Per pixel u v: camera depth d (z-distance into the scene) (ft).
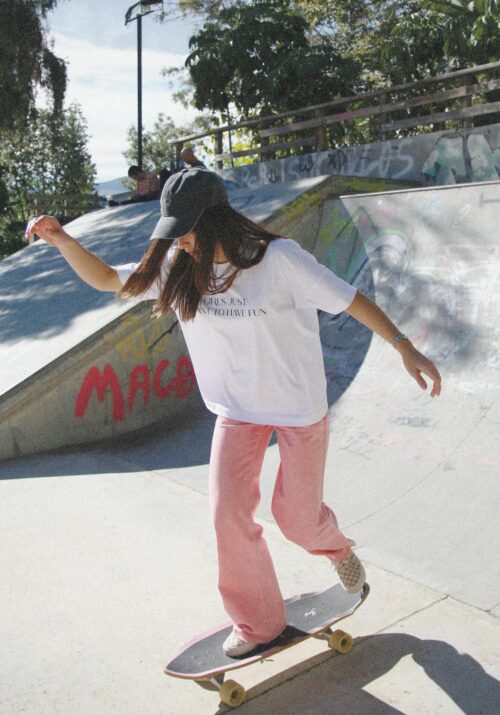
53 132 69.21
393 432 13.64
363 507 11.75
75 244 8.21
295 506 7.66
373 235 18.79
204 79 43.16
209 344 7.51
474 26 30.58
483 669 7.69
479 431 12.53
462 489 11.38
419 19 34.17
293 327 7.38
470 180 27.81
